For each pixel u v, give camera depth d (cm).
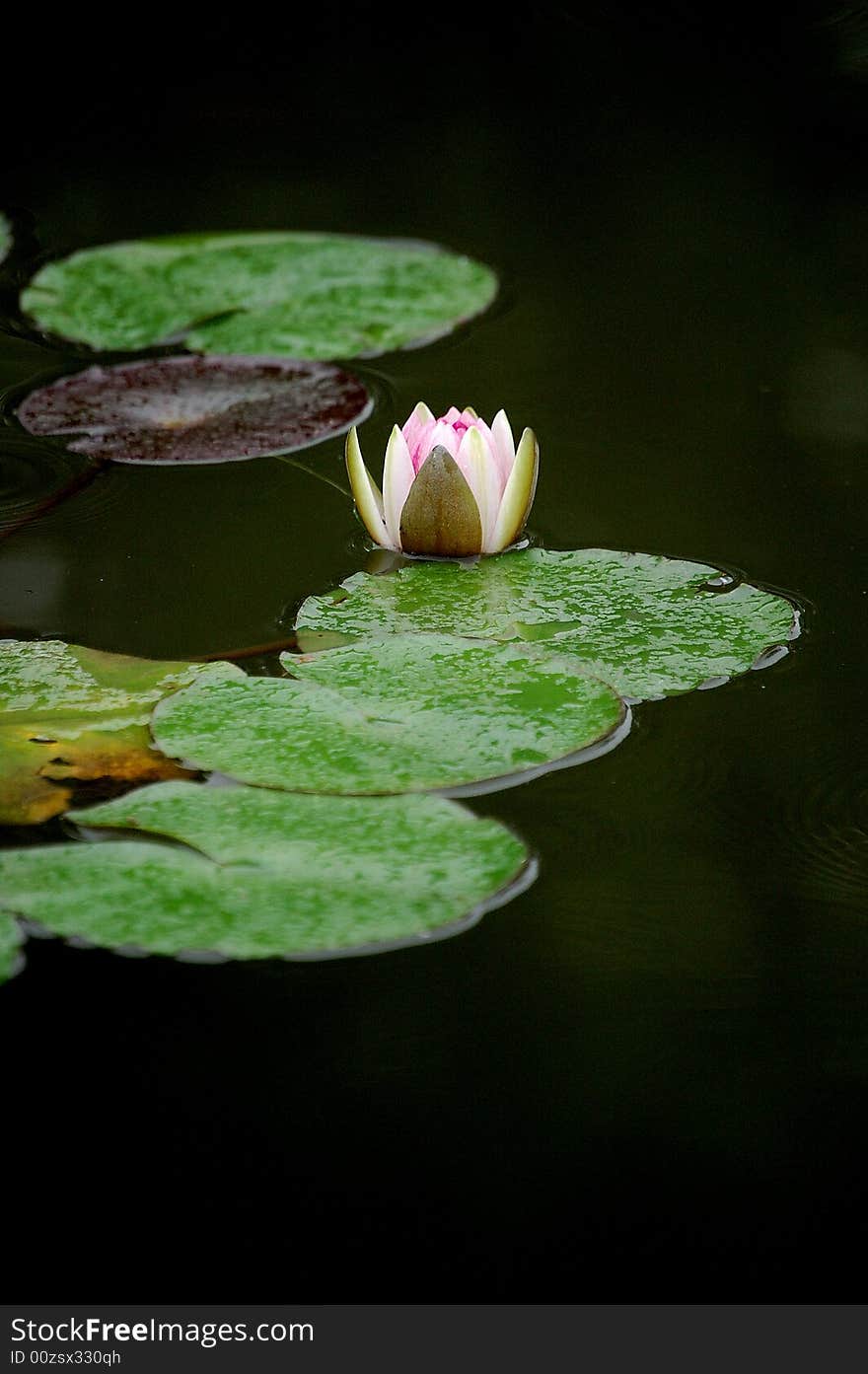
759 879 310
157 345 346
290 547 328
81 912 306
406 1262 300
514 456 326
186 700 315
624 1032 305
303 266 354
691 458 336
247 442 336
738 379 344
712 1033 305
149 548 328
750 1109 303
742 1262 299
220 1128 303
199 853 308
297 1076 304
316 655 318
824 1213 301
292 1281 299
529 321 350
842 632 322
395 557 327
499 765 312
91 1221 300
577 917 309
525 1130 303
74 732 314
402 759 312
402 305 350
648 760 315
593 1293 299
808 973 307
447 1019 306
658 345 347
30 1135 302
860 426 339
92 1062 304
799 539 329
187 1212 300
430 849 309
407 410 340
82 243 361
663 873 310
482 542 325
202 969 308
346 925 305
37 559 327
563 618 321
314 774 312
